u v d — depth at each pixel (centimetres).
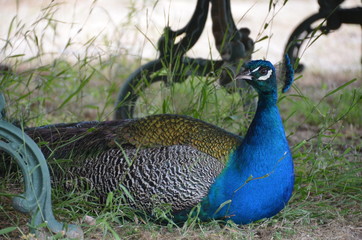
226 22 1018
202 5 1042
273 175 721
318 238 740
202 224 748
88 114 1280
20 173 836
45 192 675
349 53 1978
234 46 1020
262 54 1814
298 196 860
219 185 721
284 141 734
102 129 807
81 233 693
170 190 720
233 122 987
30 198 671
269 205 729
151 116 786
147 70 1051
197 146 743
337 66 1791
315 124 1286
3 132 666
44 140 827
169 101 1030
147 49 1727
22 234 686
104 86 1386
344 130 1241
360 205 844
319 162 891
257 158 718
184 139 750
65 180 777
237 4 2550
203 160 727
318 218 809
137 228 739
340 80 1592
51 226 680
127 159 720
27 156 670
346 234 752
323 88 1482
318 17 1227
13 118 917
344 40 2152
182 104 1041
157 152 737
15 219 760
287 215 799
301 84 1552
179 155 729
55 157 800
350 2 2264
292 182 747
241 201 719
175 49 1054
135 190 730
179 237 714
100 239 716
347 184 892
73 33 1888
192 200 720
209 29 2053
